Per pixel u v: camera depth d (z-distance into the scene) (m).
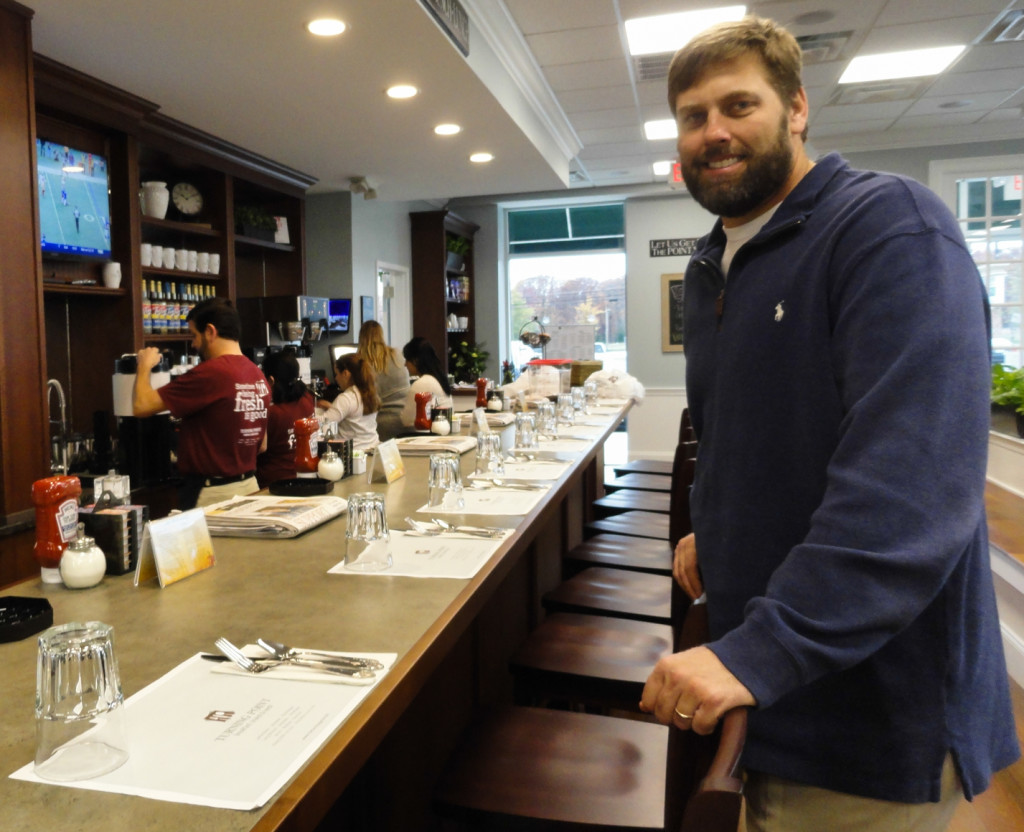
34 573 3.10
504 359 9.71
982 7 4.36
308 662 0.94
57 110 3.79
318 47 3.54
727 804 0.58
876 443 0.84
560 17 4.35
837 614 0.78
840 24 4.58
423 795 1.65
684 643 1.05
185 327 5.01
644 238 9.09
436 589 1.25
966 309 0.87
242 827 0.63
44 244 3.74
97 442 3.82
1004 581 3.23
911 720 0.94
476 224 9.18
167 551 1.29
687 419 3.43
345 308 6.75
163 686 0.89
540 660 1.82
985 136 7.02
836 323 0.98
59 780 0.70
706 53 1.10
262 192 6.02
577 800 1.26
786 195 1.14
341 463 2.24
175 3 3.07
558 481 2.20
